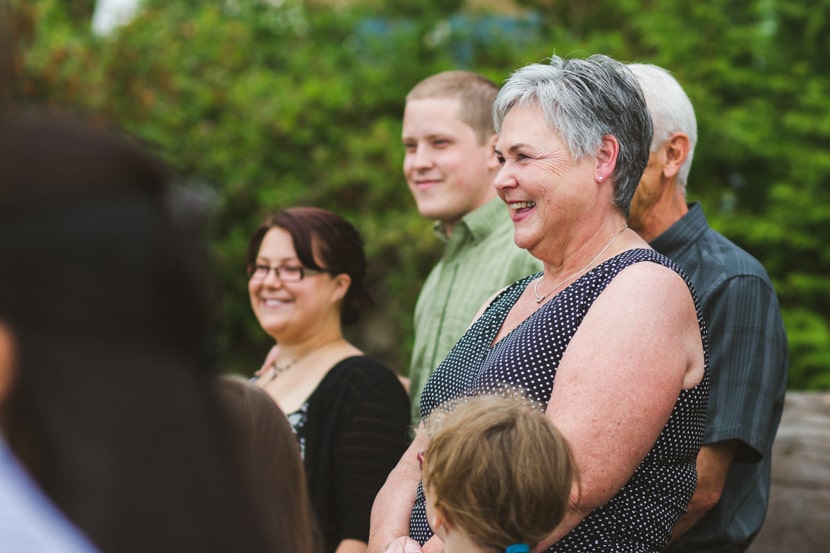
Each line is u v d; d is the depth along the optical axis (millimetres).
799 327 7602
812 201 7805
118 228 875
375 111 9734
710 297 2709
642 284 2145
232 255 9125
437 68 9695
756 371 2650
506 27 10484
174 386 892
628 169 2342
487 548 1804
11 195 854
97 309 862
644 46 9047
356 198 9109
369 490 3051
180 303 911
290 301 3381
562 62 2396
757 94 8516
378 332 8539
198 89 9609
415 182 3580
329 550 3066
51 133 888
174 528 858
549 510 1771
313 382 3281
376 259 8578
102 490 839
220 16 10617
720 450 2617
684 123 2885
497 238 3312
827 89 8070
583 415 2010
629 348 2053
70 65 9133
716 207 8281
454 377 2541
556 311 2240
